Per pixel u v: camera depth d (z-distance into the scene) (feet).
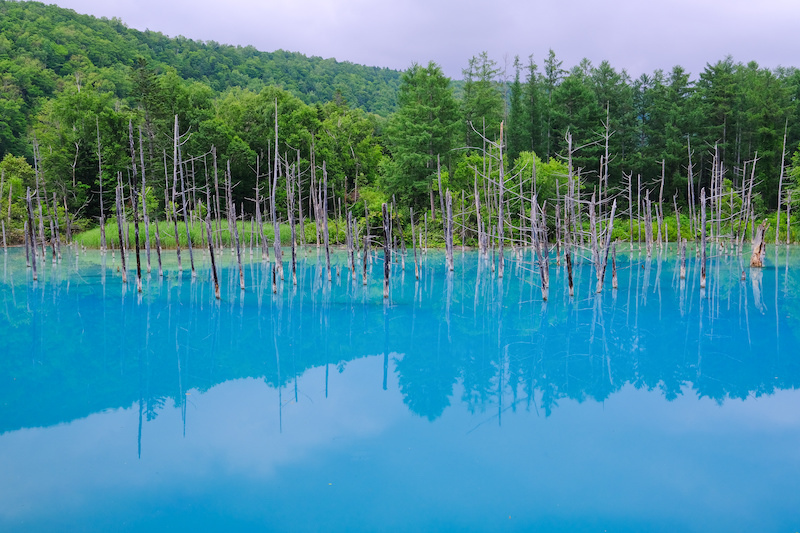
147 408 39.83
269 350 56.59
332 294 88.74
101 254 141.79
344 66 645.51
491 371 49.49
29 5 427.33
